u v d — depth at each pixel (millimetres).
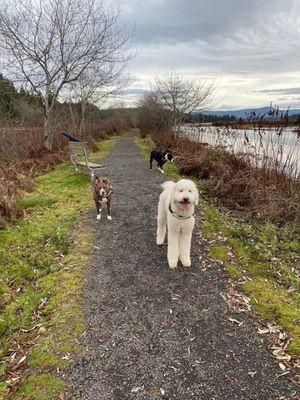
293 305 1902
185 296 2006
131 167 6539
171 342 1615
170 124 12398
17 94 7516
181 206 2258
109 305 1928
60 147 7961
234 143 5285
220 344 1595
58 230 3053
